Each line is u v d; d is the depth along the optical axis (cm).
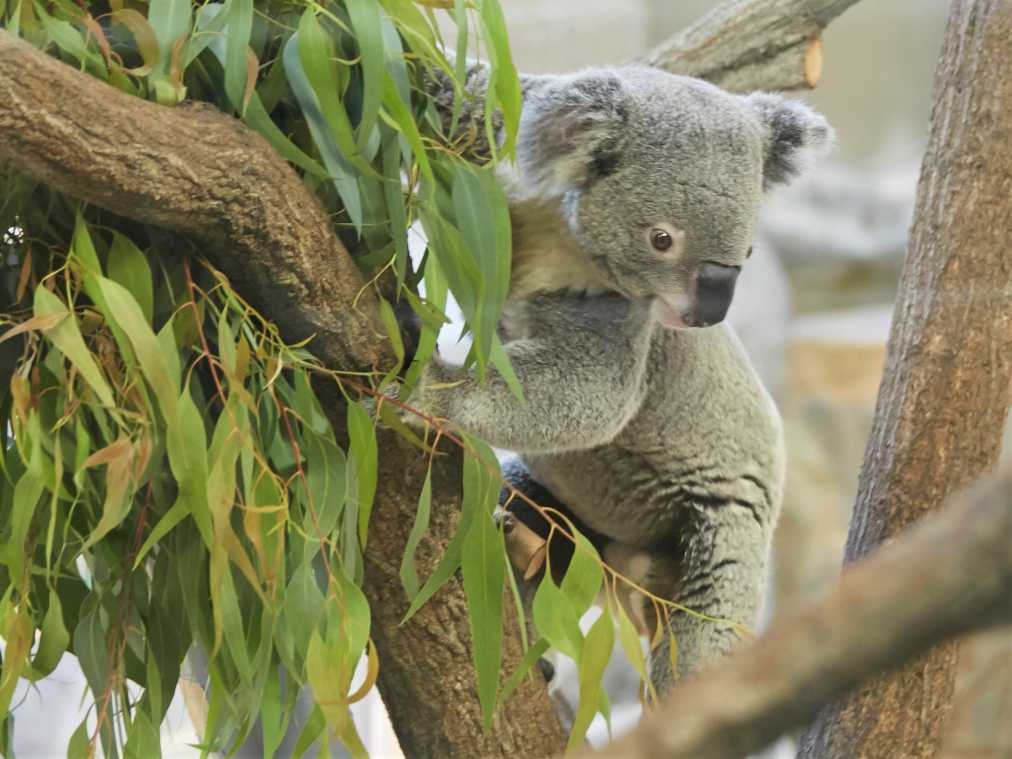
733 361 641
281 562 350
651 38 1869
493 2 366
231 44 341
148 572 397
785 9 647
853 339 1723
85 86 310
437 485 426
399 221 364
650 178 507
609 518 635
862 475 512
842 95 2014
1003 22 507
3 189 343
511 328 549
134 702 380
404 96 358
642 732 123
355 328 381
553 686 608
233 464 328
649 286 514
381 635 435
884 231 1906
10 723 376
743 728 119
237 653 343
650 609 627
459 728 445
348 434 379
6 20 332
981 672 895
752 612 624
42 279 337
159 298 365
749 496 632
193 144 329
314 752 596
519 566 530
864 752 476
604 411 514
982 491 112
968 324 496
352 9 340
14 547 330
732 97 547
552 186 515
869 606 114
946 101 519
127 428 325
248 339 355
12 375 355
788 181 557
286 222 350
